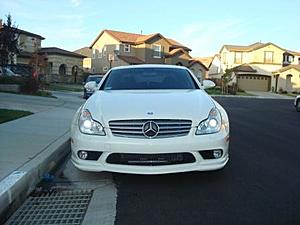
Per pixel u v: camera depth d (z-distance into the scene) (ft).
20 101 55.62
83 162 16.81
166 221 13.41
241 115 56.54
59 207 15.11
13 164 18.34
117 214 14.12
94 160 16.74
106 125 16.56
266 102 103.55
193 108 17.24
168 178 18.20
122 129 16.43
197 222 13.29
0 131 28.02
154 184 17.43
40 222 13.67
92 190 16.98
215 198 15.65
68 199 15.98
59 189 17.16
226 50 198.49
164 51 186.19
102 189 17.02
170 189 16.75
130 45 181.98
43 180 18.38
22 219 13.97
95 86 23.63
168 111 16.66
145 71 22.74
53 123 33.30
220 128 17.16
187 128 16.53
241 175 19.03
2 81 74.59
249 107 78.28
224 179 18.26
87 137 16.72
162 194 16.15
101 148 16.43
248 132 35.81
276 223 13.17
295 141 30.53
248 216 13.78
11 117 35.27
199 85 21.80
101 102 18.01
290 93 177.88
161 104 17.28
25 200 15.93
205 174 18.92
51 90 101.09
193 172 18.99
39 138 25.68
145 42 179.32
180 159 16.42
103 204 15.21
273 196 15.93
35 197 16.29
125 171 16.31
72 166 21.08
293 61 199.21
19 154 20.57
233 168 20.44
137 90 20.25
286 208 14.57
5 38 73.00
